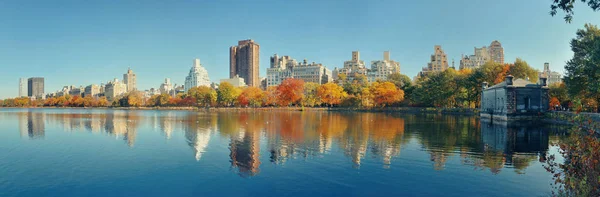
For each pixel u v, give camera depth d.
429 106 136.75
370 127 58.47
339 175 24.44
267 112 136.62
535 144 37.25
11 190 21.91
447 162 28.22
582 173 16.31
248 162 28.67
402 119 81.81
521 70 101.75
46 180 23.98
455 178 23.44
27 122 76.31
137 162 29.00
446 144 37.47
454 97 123.38
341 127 58.94
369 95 153.62
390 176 24.06
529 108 72.38
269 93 187.00
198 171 25.86
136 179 24.00
